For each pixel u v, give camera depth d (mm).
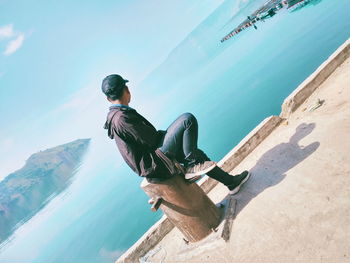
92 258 17984
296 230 2078
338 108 3176
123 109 2219
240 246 2338
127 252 3359
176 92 47438
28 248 40281
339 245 1737
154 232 3363
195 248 2689
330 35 14609
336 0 19625
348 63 3963
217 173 2895
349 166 2289
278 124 3877
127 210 20375
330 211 2018
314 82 3953
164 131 2508
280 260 1947
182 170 2520
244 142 3756
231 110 18625
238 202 2881
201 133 19359
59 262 22438
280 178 2770
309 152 2812
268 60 20562
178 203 2555
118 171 36031
